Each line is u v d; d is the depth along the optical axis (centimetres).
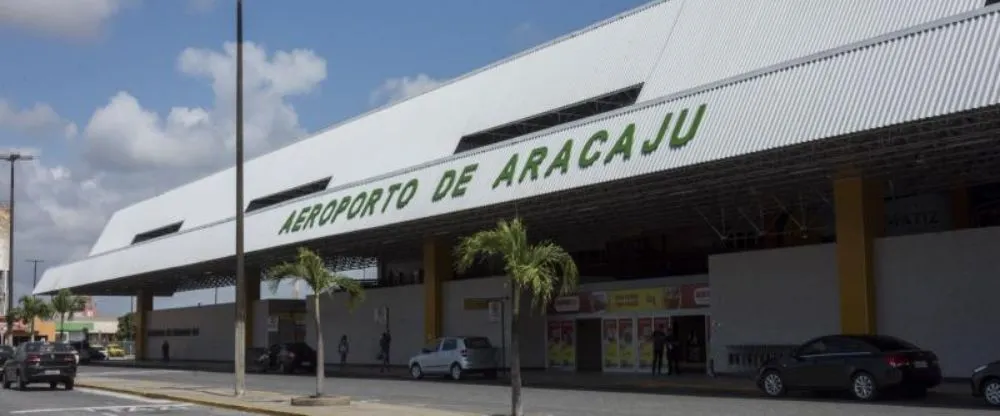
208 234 4969
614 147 2567
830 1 2444
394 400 2373
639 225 3725
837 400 2086
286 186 4744
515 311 1742
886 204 3241
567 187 2659
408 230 3666
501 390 2706
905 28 2034
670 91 2714
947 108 1805
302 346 4419
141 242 5991
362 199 3750
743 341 2941
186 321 6569
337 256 4872
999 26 1831
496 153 3081
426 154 3725
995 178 2780
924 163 2411
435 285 4044
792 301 2797
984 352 2289
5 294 9025
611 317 3534
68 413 2194
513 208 3045
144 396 2836
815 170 2464
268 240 4272
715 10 2853
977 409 1786
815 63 2169
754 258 2934
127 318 12362
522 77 3597
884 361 2005
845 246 2517
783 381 2222
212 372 4528
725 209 3253
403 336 4403
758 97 2239
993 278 2288
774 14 2597
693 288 3216
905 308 2448
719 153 2230
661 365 3231
